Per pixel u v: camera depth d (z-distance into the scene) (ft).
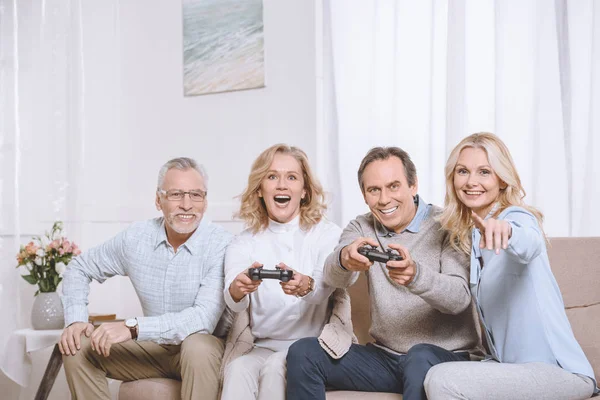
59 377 10.66
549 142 9.16
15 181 9.84
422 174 9.96
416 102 10.00
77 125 11.37
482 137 5.84
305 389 5.70
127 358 6.85
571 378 5.20
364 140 10.32
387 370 6.00
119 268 7.45
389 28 10.20
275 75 10.73
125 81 11.98
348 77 10.39
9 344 8.53
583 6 9.08
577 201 9.07
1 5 10.36
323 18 10.59
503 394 4.99
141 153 11.86
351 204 10.35
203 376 6.27
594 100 8.94
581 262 6.73
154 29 11.80
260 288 6.66
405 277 5.42
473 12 9.64
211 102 11.29
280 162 6.76
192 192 7.02
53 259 8.79
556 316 5.46
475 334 6.14
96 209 11.72
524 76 9.35
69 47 11.30
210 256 7.04
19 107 10.50
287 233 6.85
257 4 10.89
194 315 6.66
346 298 6.67
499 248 4.70
